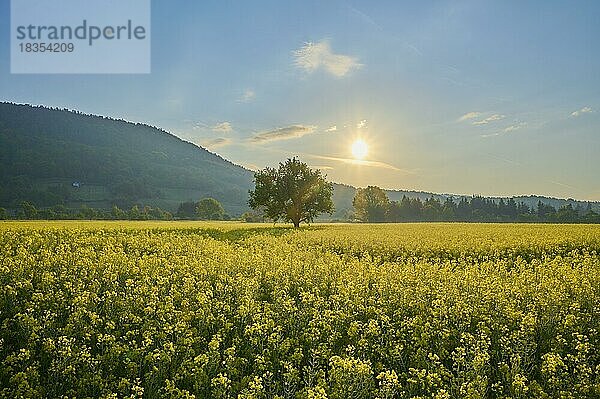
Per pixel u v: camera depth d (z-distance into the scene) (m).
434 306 11.92
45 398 7.51
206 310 11.72
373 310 12.09
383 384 7.77
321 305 12.65
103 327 11.28
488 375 8.59
